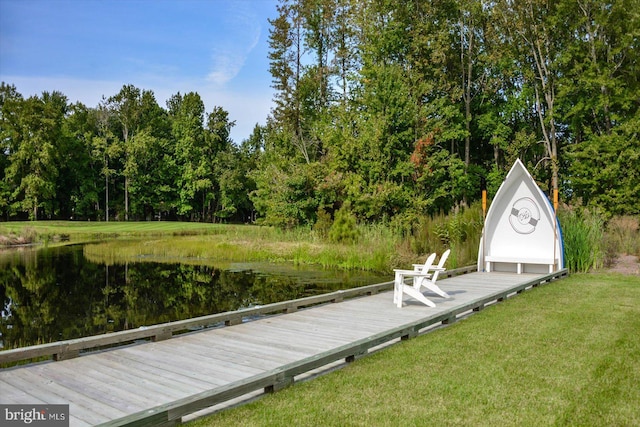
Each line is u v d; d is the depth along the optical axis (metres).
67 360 6.43
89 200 64.88
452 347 7.12
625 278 14.99
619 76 29.20
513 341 7.42
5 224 51.78
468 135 34.66
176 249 27.80
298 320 9.09
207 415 4.76
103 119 68.75
